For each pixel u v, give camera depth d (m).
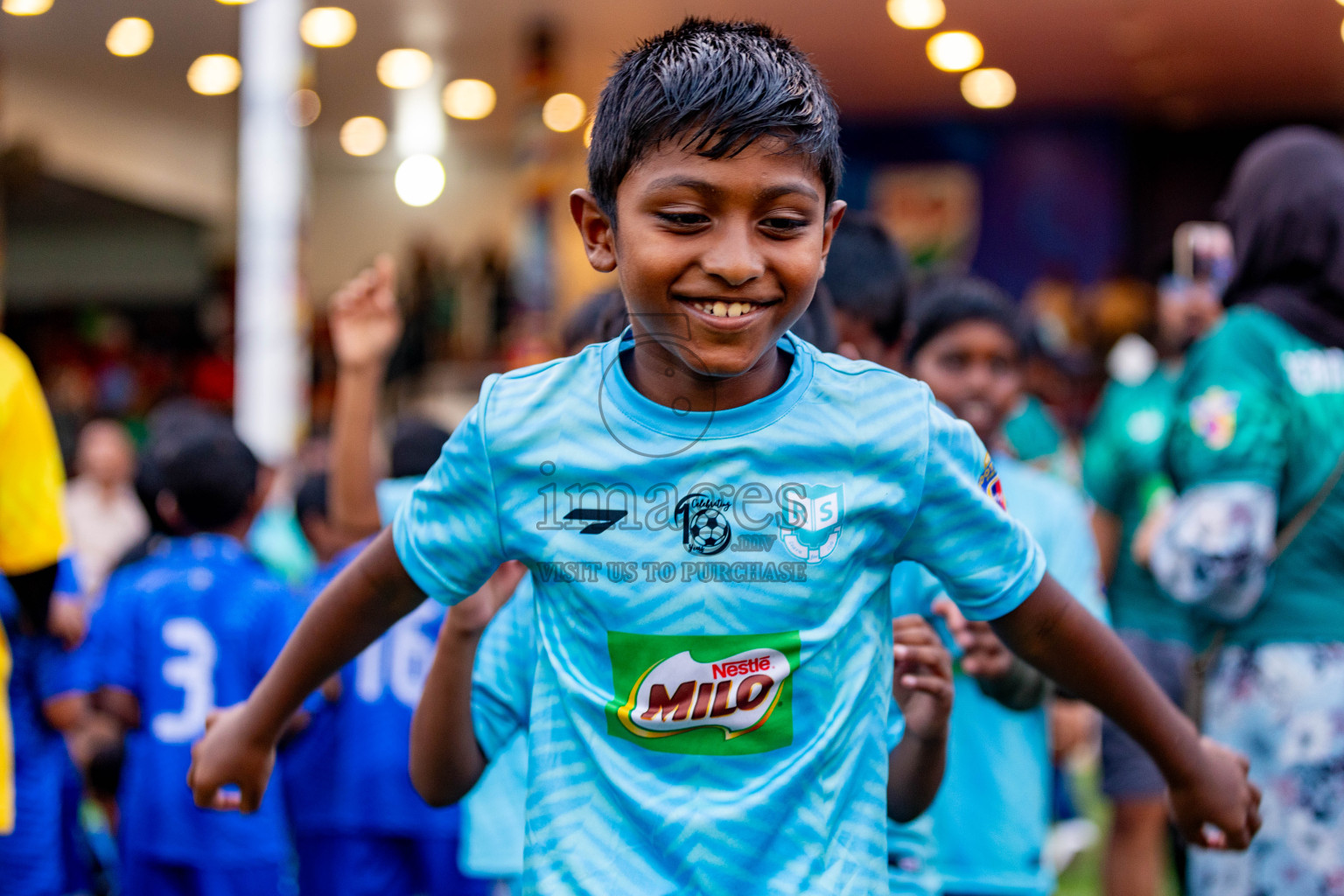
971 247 15.66
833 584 1.45
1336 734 2.69
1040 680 2.38
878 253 2.78
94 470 7.79
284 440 8.68
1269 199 2.91
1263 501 2.70
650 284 1.40
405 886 4.04
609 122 1.47
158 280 18.12
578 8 11.20
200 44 12.05
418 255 16.02
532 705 1.55
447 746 1.84
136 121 14.64
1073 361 9.11
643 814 1.43
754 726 1.43
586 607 1.46
